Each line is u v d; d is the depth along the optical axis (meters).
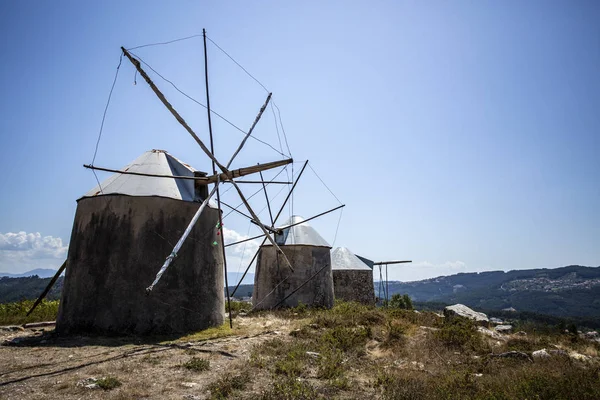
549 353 9.36
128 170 11.87
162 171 12.05
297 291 18.20
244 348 9.02
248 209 13.84
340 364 7.88
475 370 8.18
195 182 12.91
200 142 11.88
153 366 7.24
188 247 11.44
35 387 5.90
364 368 7.93
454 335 10.61
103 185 11.65
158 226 10.98
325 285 18.98
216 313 12.05
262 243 19.44
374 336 10.81
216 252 12.45
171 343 9.31
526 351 9.97
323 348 8.88
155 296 10.52
